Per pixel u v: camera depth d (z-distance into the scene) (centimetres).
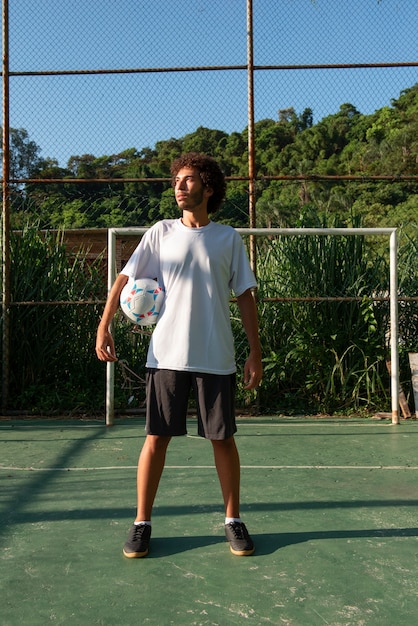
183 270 247
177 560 238
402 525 276
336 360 557
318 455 405
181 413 244
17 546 253
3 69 562
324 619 193
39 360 576
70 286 588
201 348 243
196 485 335
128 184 582
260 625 190
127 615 196
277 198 580
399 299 540
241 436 465
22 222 595
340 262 579
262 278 582
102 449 423
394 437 459
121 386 572
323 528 272
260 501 310
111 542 257
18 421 530
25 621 193
